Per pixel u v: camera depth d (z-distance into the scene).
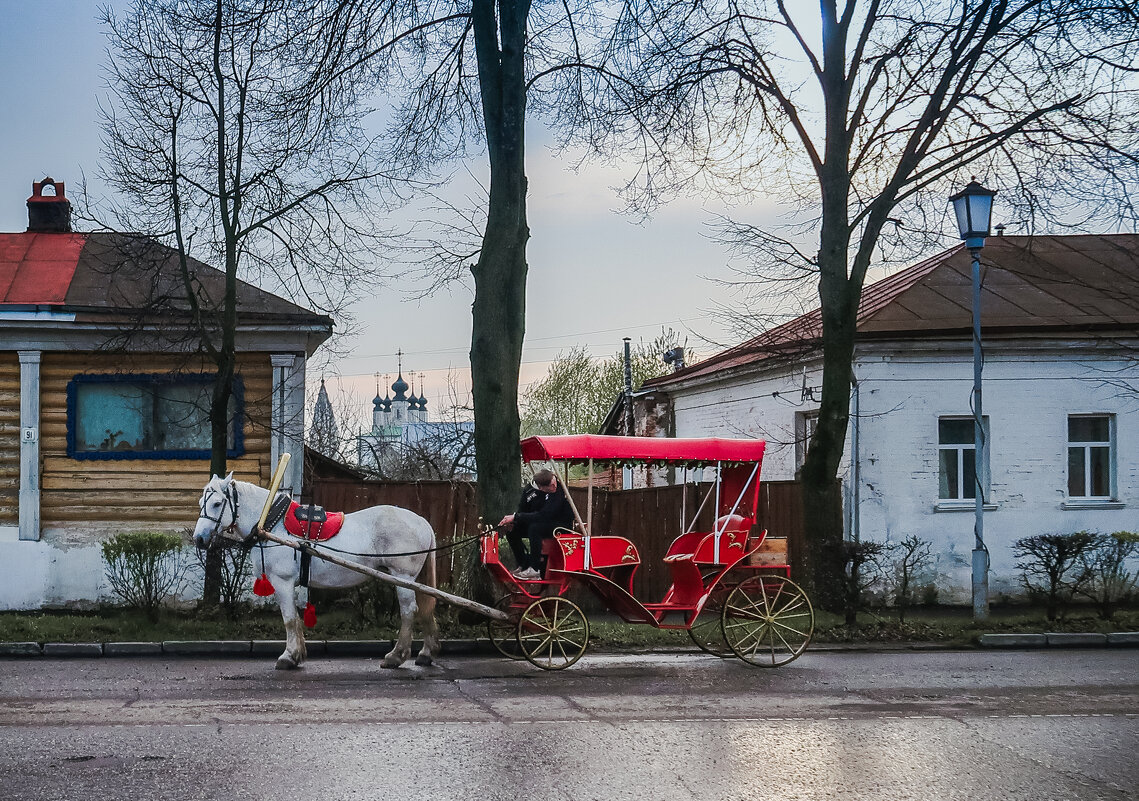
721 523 13.73
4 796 6.65
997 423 20.08
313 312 18.17
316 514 12.66
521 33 15.09
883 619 15.97
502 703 9.92
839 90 16.88
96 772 7.22
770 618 13.04
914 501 19.70
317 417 27.64
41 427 18.14
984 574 16.12
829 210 16.91
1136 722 9.07
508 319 15.05
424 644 12.94
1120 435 20.31
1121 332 19.86
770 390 23.78
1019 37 16.30
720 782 7.08
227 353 16.47
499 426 14.92
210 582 15.44
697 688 10.93
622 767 7.44
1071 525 20.11
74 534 18.11
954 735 8.52
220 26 15.66
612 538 12.70
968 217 16.20
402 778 7.12
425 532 13.09
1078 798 6.83
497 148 15.06
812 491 16.81
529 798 6.69
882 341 19.52
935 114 16.50
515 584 12.44
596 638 14.27
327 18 16.23
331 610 16.06
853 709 9.68
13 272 19.16
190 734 8.41
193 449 18.42
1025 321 20.12
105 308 17.62
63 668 12.25
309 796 6.70
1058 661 13.20
